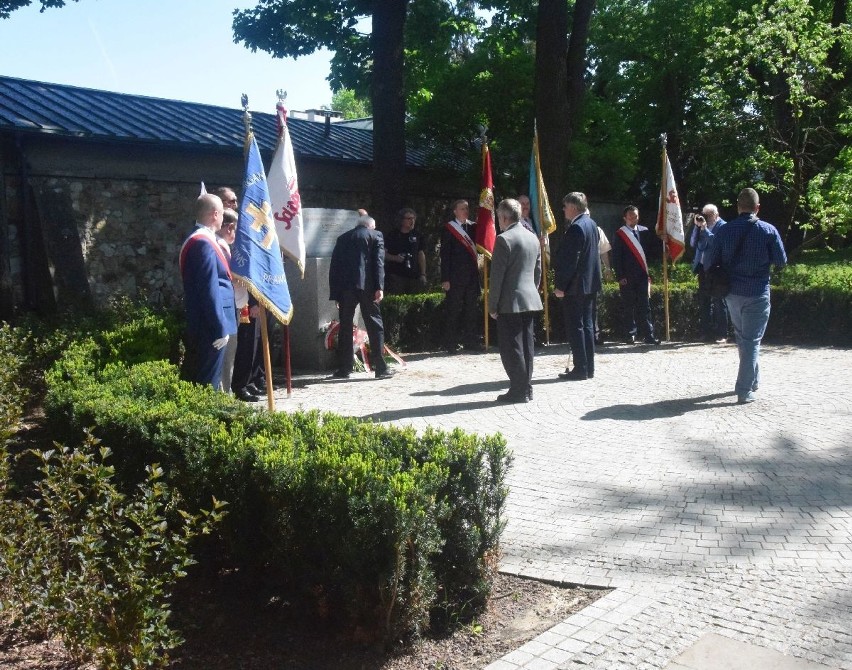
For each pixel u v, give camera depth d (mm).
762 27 16672
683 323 13695
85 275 11953
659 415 7781
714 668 3252
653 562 4379
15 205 11648
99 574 3363
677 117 25875
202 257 6582
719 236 8188
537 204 13078
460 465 3926
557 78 14828
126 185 12930
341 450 4078
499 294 8344
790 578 4113
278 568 3896
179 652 3553
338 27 17719
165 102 15570
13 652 3439
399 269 13078
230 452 4102
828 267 14578
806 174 18734
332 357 11234
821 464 6051
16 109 11992
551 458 6434
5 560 3398
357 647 3535
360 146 17875
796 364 10625
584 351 9820
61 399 5484
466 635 3688
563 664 3316
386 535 3428
